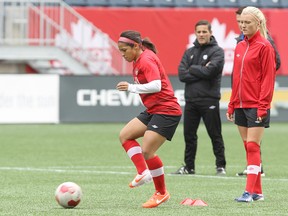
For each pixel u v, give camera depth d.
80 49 84.12
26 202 29.34
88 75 76.19
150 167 28.27
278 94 78.94
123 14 88.56
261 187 32.31
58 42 83.88
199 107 40.06
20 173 39.88
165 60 89.44
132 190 33.47
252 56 29.19
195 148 40.38
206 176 39.22
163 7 91.56
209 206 28.33
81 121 76.19
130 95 76.75
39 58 83.56
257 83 29.31
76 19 84.38
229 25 89.62
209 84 40.19
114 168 42.84
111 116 76.44
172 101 28.41
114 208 27.78
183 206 28.36
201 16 89.62
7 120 75.62
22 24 84.19
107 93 76.44
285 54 90.44
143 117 28.84
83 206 28.33
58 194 27.45
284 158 49.28
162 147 56.38
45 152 51.69
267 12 90.81
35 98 75.75
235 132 69.12
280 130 70.94
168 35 89.38
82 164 44.78
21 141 59.25
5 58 83.06
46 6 84.38
